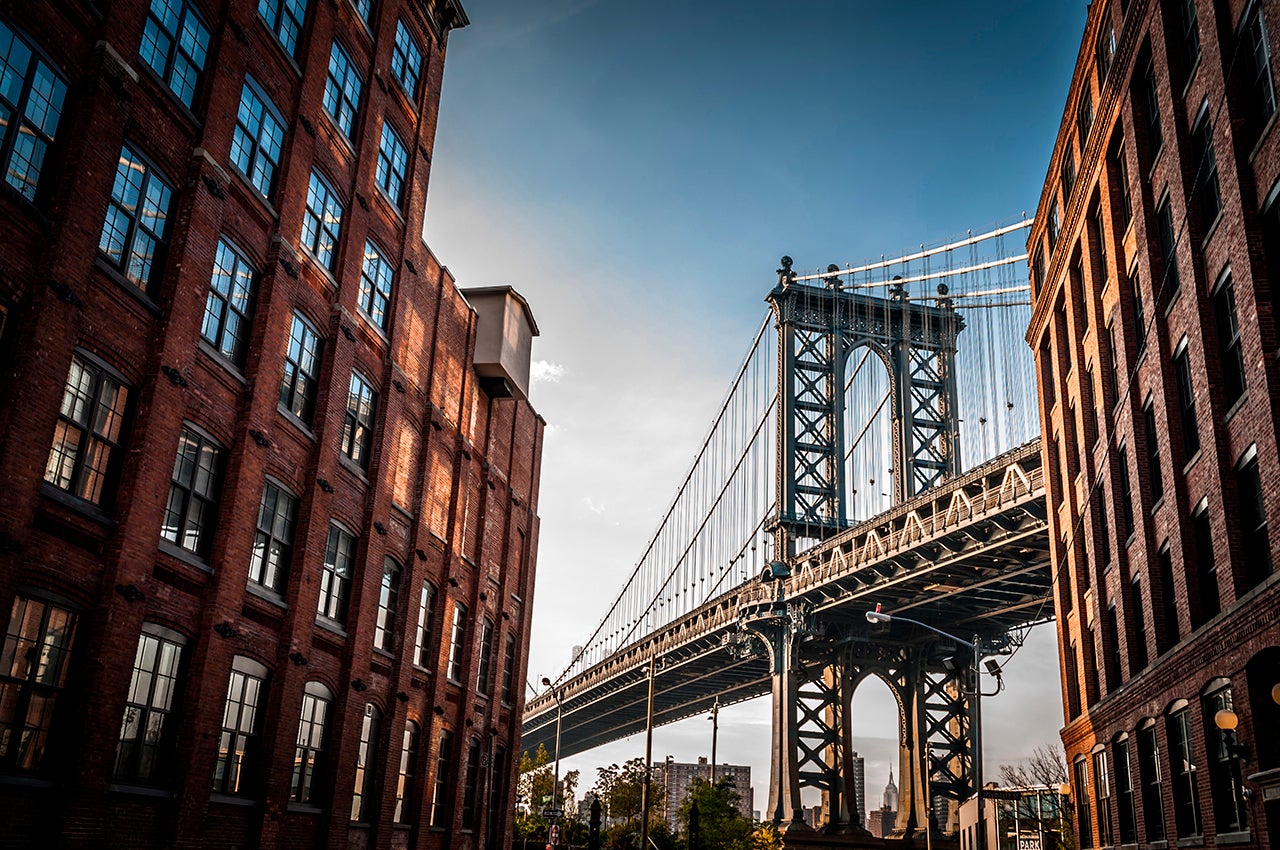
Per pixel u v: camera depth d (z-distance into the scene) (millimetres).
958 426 83562
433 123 31938
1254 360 16938
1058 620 36281
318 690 24094
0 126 15109
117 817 17172
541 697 121875
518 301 39312
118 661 17016
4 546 14578
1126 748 27141
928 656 76000
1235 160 17406
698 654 87125
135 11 17766
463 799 33594
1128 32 23750
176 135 19062
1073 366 32656
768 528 79062
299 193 23234
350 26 26438
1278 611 15656
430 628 31344
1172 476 21500
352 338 25469
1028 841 51594
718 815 64000
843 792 73500
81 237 16141
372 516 26594
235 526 20328
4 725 15180
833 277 85875
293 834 22703
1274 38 16188
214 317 20422
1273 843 16594
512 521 39688
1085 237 29781
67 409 16469
